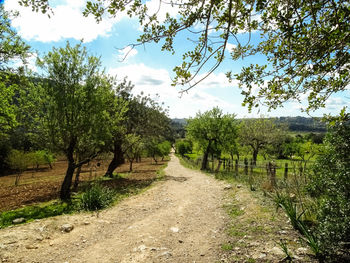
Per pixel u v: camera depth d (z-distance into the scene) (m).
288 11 2.12
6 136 13.48
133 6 2.42
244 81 3.02
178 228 6.19
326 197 4.37
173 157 72.50
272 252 4.05
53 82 11.14
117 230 6.18
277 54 2.82
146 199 10.17
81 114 11.23
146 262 4.25
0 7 10.95
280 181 9.22
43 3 2.29
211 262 4.11
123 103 17.17
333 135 4.00
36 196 12.45
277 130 28.70
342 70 2.60
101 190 9.91
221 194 10.42
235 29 2.75
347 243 3.50
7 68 11.02
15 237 5.35
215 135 24.16
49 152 11.41
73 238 5.61
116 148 20.42
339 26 2.06
